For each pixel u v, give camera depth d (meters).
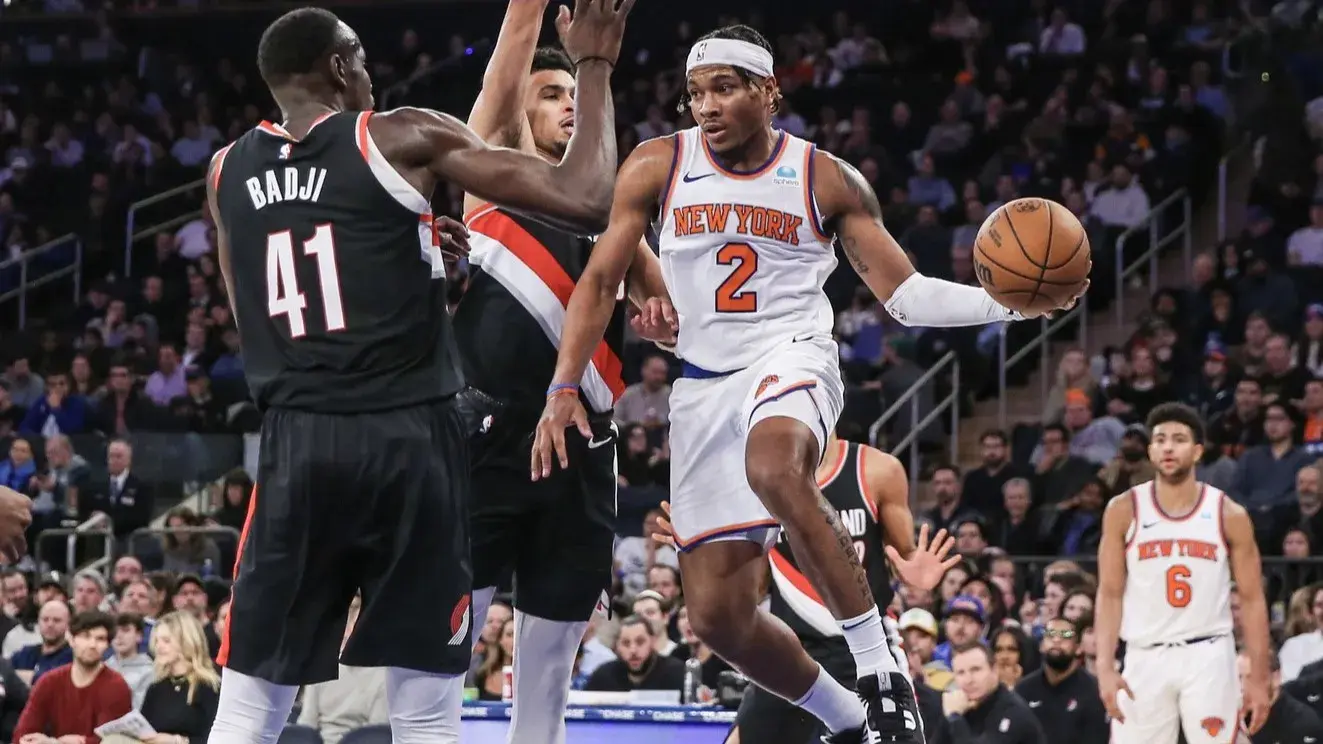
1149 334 14.41
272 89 3.78
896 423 14.50
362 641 3.60
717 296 4.42
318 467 3.53
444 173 3.60
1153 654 7.72
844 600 4.07
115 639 9.30
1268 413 12.09
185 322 17.89
